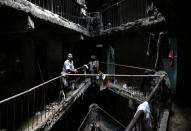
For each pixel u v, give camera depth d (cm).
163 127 381
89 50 1484
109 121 1066
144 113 268
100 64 1445
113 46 1259
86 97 1498
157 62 637
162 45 625
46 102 666
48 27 677
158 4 339
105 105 1464
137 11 982
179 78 595
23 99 576
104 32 1102
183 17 341
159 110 448
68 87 834
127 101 1120
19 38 564
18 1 369
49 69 809
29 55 624
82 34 992
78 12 1036
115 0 1252
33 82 646
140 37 970
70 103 669
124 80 1131
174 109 490
